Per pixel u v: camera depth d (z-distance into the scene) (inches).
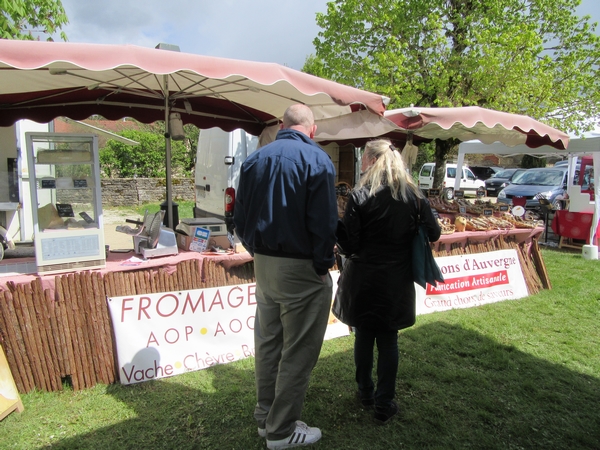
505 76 301.0
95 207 110.7
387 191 87.4
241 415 95.9
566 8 336.8
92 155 109.2
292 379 79.4
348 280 93.7
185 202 530.6
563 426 96.3
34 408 96.4
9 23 185.8
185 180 542.9
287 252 75.8
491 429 94.6
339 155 333.7
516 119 190.4
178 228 141.8
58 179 106.2
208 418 94.7
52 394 102.2
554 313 169.6
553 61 337.1
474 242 190.2
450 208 205.6
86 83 146.6
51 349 102.5
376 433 91.5
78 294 104.8
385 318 89.8
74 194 108.6
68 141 106.3
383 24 332.2
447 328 152.2
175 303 117.0
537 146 233.5
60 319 102.7
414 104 337.1
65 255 107.1
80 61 88.7
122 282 110.5
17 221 238.4
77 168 108.0
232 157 237.0
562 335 148.1
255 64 109.6
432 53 324.2
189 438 87.9
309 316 78.5
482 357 129.2
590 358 130.8
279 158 75.2
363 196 87.7
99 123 912.3
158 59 96.6
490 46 304.0
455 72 315.0
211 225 135.6
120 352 108.0
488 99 320.8
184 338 117.5
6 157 231.8
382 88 316.2
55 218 107.0
